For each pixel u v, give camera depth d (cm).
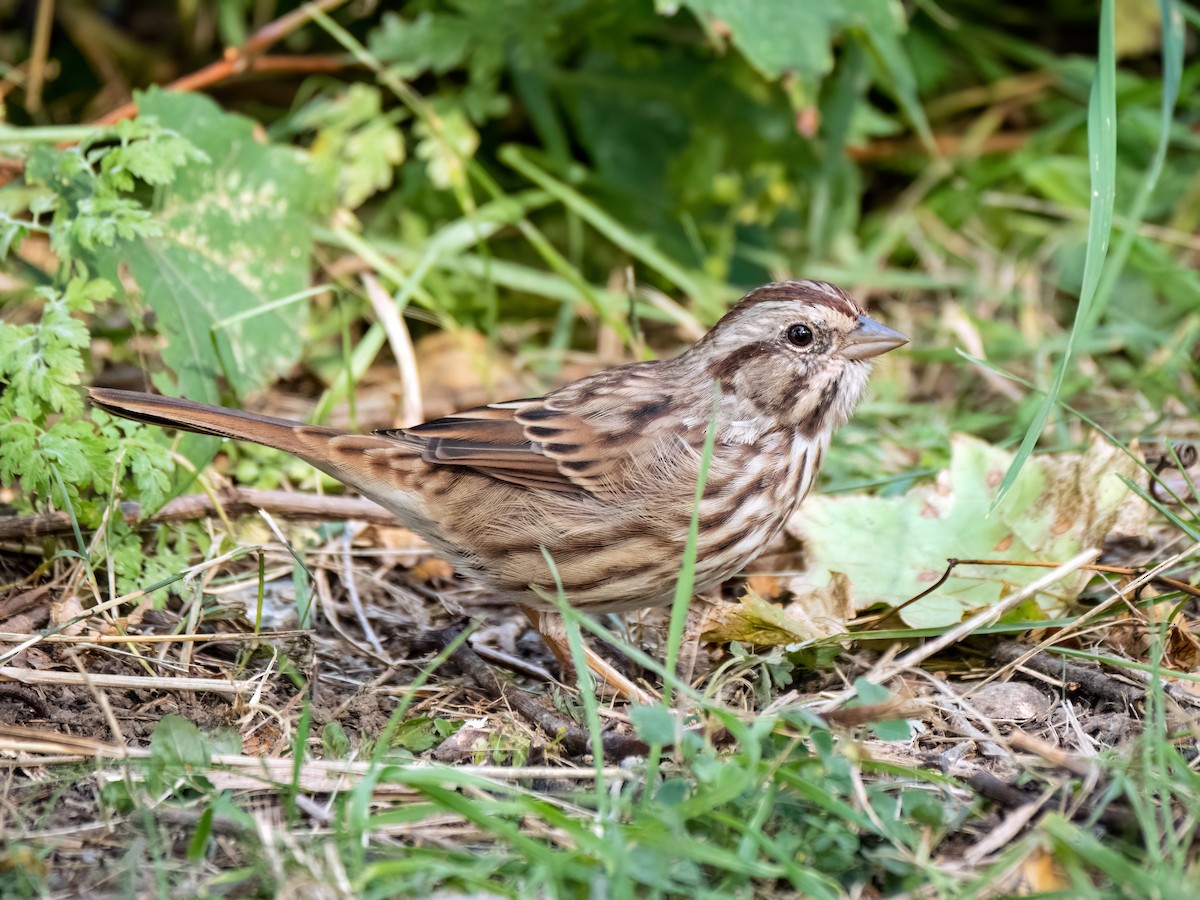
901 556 988
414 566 1091
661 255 1473
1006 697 851
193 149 1052
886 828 677
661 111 1516
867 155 1590
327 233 1291
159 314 1074
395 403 1281
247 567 1034
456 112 1408
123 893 642
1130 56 1647
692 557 734
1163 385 1264
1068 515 983
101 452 945
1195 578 956
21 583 952
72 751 757
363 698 862
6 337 948
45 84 1574
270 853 646
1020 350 1348
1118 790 686
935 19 1602
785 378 936
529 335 1448
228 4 1543
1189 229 1485
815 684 895
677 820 642
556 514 909
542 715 843
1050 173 1504
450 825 709
